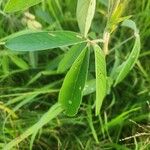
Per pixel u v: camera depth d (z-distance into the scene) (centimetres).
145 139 30
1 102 30
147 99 32
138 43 26
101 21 36
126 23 29
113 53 35
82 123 30
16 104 32
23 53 32
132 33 36
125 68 26
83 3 22
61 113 31
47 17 35
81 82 22
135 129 31
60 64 26
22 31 30
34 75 33
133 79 34
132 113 32
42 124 27
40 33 21
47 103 32
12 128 30
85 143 31
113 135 31
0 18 36
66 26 36
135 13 37
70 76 22
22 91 33
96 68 22
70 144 31
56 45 21
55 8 37
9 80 33
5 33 35
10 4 19
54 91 31
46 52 35
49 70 33
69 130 31
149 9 36
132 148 31
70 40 21
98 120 31
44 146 31
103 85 23
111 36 35
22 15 35
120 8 25
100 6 37
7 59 32
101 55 22
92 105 31
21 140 27
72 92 22
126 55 34
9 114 29
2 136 29
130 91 33
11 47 21
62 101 22
